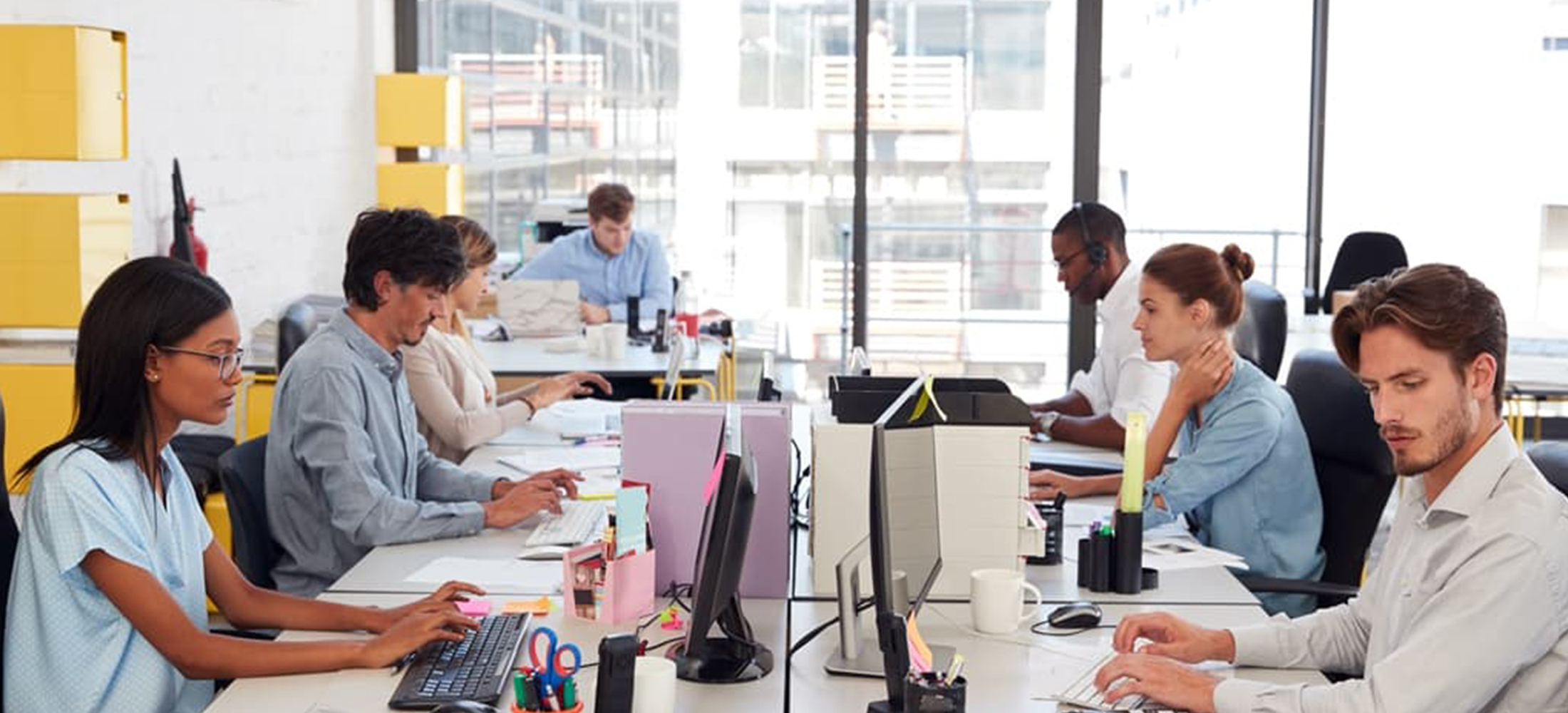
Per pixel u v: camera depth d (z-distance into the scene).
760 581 2.88
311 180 6.93
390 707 2.23
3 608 2.49
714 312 6.84
